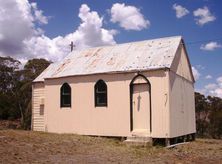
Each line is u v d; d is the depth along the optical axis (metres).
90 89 22.89
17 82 52.25
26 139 18.48
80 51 27.41
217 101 54.44
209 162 14.75
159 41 23.66
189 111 24.88
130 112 21.11
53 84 24.91
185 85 24.08
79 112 23.28
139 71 20.84
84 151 16.20
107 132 21.91
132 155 15.74
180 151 17.92
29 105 43.31
